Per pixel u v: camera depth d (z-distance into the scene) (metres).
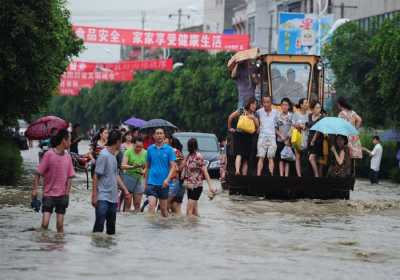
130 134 43.31
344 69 94.94
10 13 55.22
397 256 29.25
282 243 31.48
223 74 134.00
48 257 26.06
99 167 31.84
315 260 27.73
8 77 56.91
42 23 57.47
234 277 24.09
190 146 39.53
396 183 76.88
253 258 27.62
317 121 49.12
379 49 82.50
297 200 49.38
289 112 50.00
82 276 23.20
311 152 49.94
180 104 141.62
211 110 135.75
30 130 55.22
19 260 25.36
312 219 40.19
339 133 47.62
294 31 113.06
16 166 58.00
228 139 52.56
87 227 34.19
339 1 129.50
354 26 96.69
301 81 58.31
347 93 94.31
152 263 25.84
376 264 27.45
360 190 64.94
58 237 30.73
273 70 58.41
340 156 49.50
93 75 150.88
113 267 24.81
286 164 50.28
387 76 81.69
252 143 50.16
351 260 28.08
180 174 40.25
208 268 25.39
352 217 41.62
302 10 144.88
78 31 102.25
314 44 109.25
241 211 42.72
